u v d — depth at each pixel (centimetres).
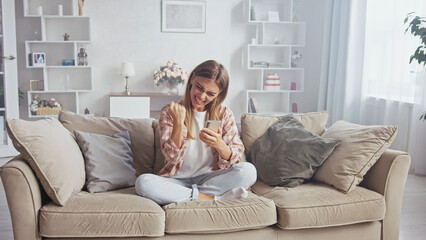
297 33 546
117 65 520
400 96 390
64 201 171
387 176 201
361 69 454
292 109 547
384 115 418
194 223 174
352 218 192
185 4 523
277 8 541
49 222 165
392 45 399
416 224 259
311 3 543
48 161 172
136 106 489
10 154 443
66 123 223
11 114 440
